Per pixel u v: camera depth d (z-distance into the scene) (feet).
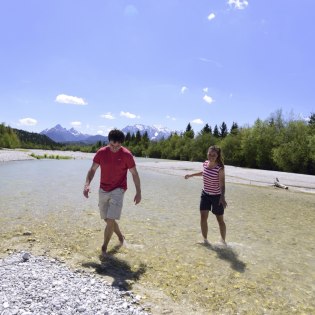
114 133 22.75
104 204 23.98
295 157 183.52
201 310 16.81
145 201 48.44
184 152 335.88
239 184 87.51
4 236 27.02
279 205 52.95
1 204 40.09
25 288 16.70
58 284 17.62
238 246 27.76
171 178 94.53
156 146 406.41
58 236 27.73
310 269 23.41
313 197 67.31
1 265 20.03
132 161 23.57
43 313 14.37
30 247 24.61
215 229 33.24
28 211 36.86
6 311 14.19
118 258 23.35
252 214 43.27
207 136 312.91
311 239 31.65
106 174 23.43
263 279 21.16
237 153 249.75
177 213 40.40
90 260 22.59
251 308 17.35
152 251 25.31
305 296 19.07
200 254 25.18
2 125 409.28
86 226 31.35
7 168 102.37
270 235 32.35
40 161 158.30
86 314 14.75
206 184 27.58
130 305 16.30
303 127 210.38
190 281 20.21
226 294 18.78
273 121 229.66
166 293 18.43
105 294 17.19
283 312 17.10
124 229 31.30
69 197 47.75
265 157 223.71
